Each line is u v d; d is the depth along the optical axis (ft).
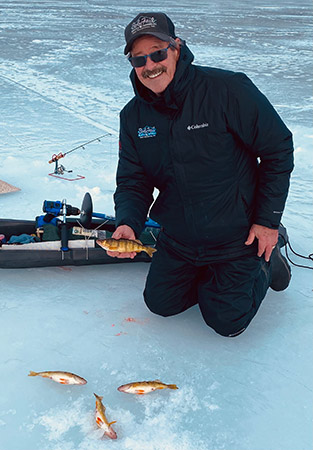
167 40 8.75
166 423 8.58
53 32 69.31
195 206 10.16
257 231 10.26
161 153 10.02
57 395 9.11
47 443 8.11
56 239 13.33
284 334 11.05
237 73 9.59
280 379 9.70
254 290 10.61
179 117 9.57
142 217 10.87
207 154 9.71
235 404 9.05
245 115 9.45
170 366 9.96
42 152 24.07
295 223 17.12
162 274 11.07
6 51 53.98
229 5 122.83
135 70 9.29
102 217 14.06
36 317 11.38
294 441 8.30
